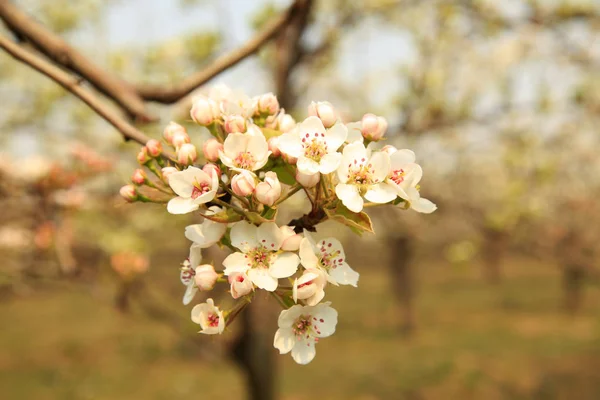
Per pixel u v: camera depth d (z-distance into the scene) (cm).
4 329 2430
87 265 549
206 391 1592
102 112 190
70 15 802
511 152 797
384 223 990
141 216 646
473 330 2339
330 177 152
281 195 149
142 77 789
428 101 781
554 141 831
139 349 2038
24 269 480
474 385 1630
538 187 797
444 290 3391
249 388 683
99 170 450
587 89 788
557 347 2009
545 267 4284
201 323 143
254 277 138
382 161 147
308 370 1806
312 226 150
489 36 819
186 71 764
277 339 138
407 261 2328
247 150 148
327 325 140
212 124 162
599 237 792
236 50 250
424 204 150
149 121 237
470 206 842
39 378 1755
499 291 3297
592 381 1616
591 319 2486
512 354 1936
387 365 1848
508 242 783
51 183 425
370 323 2520
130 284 521
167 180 154
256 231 143
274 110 168
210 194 139
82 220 564
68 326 2455
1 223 452
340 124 148
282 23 254
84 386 1669
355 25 812
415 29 862
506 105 770
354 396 1556
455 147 1028
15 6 240
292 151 146
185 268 154
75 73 237
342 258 146
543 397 1529
